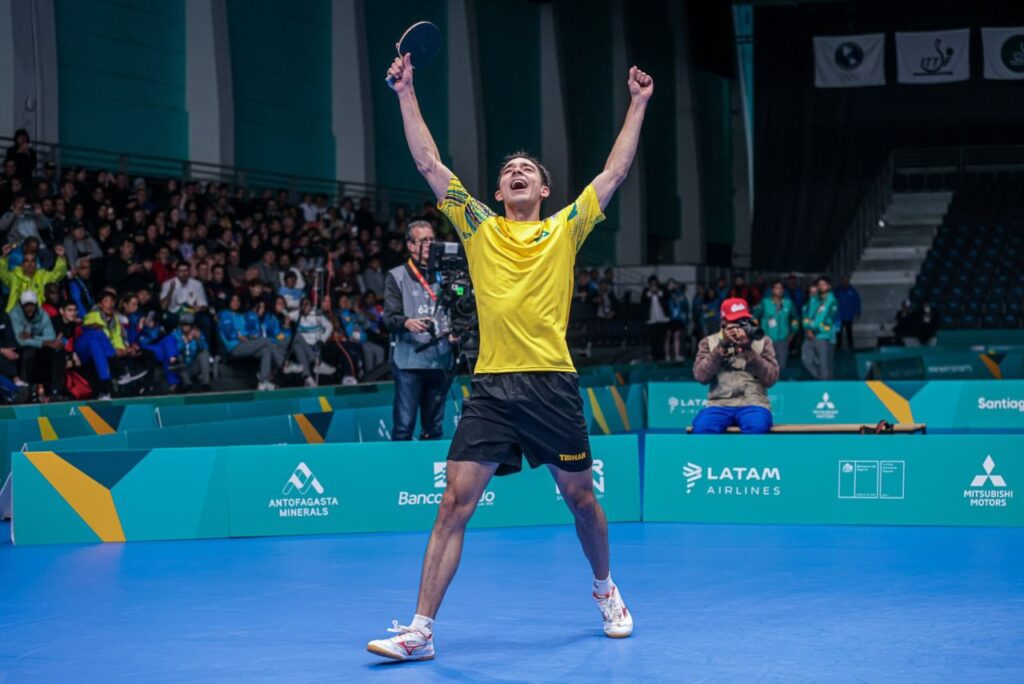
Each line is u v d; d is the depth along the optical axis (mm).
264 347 14203
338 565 5887
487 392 4121
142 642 4320
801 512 7148
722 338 8297
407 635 4000
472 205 4223
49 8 16047
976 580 5383
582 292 23203
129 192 15312
